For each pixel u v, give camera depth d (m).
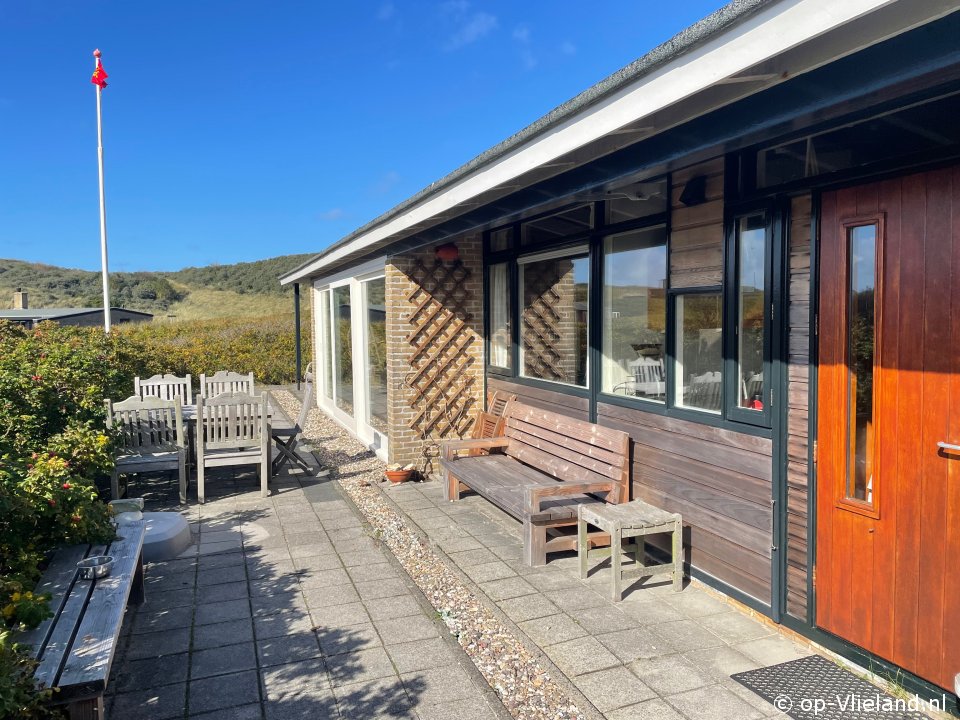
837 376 2.96
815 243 3.03
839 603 3.00
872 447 2.83
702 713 2.64
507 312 6.54
